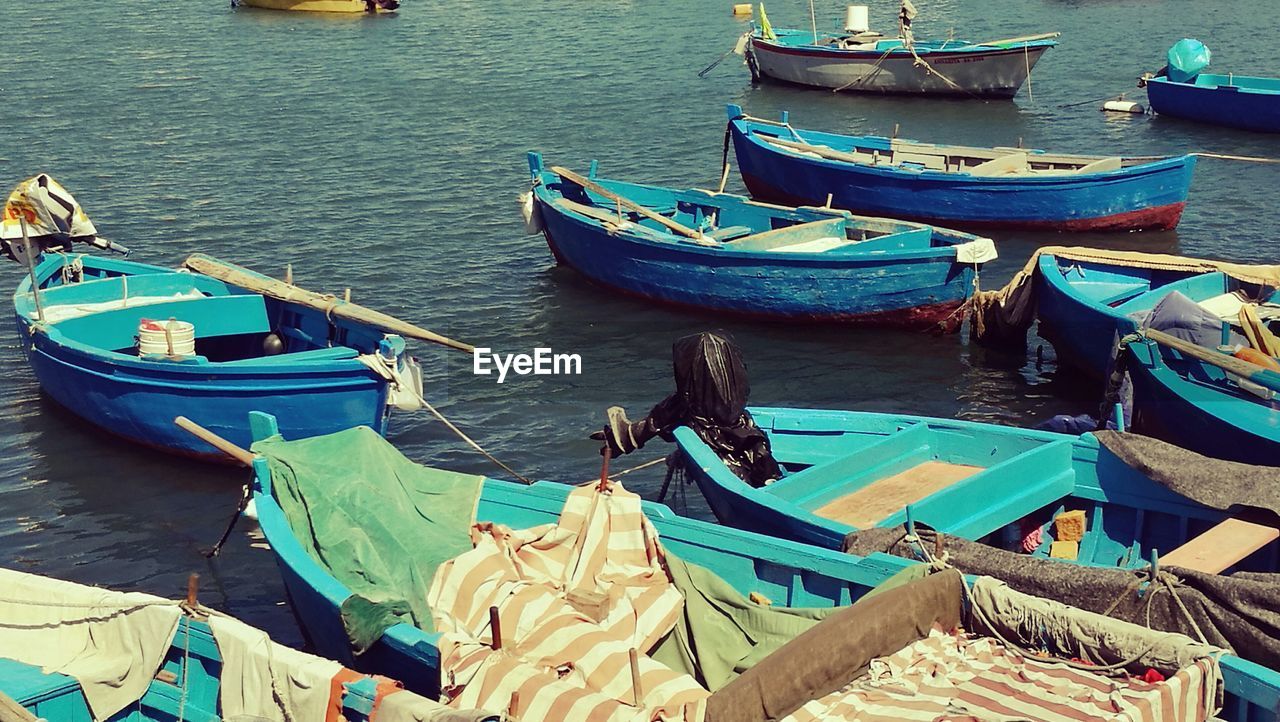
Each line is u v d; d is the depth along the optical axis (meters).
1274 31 60.12
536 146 39.66
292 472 13.50
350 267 27.81
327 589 11.56
